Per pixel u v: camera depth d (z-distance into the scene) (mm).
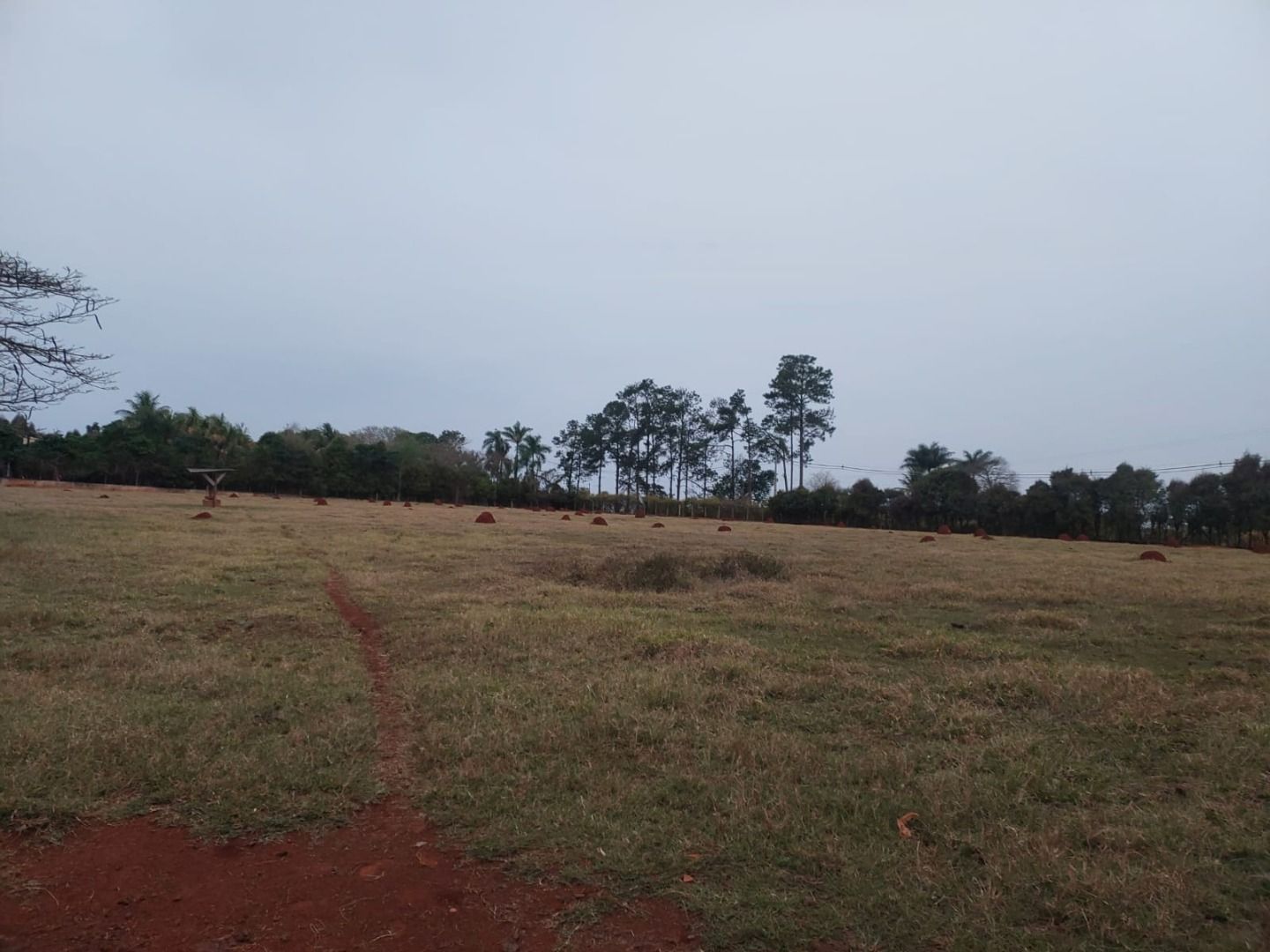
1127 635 8273
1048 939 2684
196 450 51281
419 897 2930
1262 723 5000
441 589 10523
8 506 23250
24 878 3041
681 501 57969
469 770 4008
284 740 4418
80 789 3723
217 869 3129
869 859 3178
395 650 6836
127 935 2697
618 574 11734
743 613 9094
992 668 6316
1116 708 5242
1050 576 13773
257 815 3539
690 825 3465
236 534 17438
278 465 51062
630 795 3754
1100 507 41812
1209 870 3139
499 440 70125
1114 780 4090
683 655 6609
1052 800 3834
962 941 2664
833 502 50000
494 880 3055
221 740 4379
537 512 44656
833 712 5207
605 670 6105
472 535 20328
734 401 68062
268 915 2820
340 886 3008
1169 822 3549
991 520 44469
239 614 8227
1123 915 2789
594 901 2902
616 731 4625
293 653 6668
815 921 2781
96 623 7500
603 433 71250
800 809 3621
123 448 48188
